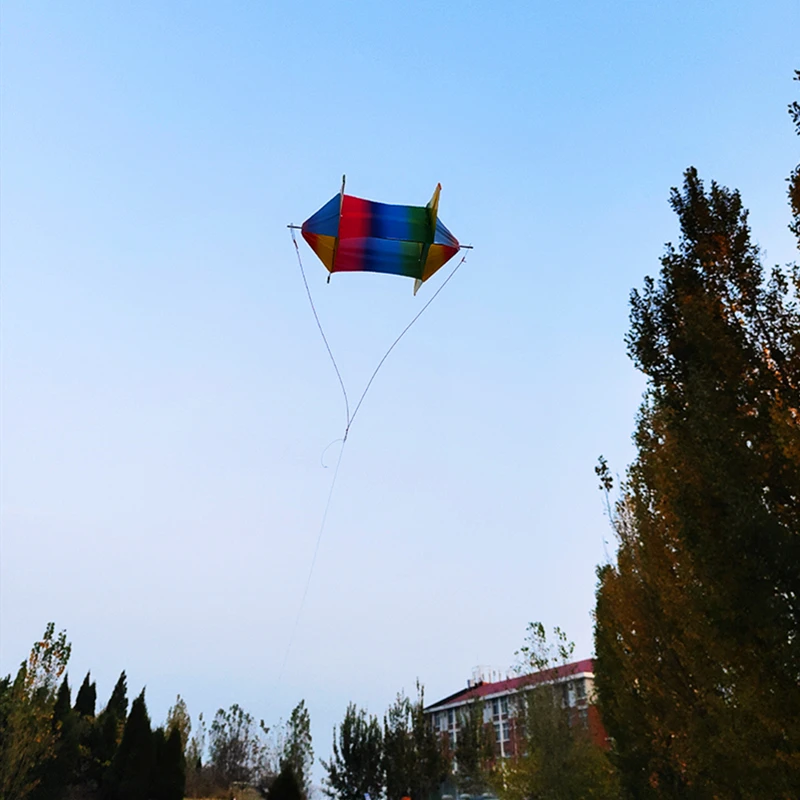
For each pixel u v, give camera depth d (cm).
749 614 987
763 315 1190
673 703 1652
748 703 1038
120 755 3781
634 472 1678
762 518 1003
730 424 1092
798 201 1084
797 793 1021
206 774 5562
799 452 981
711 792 1477
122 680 4875
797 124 1101
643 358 1293
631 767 2080
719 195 1305
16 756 2859
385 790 4594
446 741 4959
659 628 1681
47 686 3041
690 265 1285
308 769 5288
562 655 3475
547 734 3117
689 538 1073
